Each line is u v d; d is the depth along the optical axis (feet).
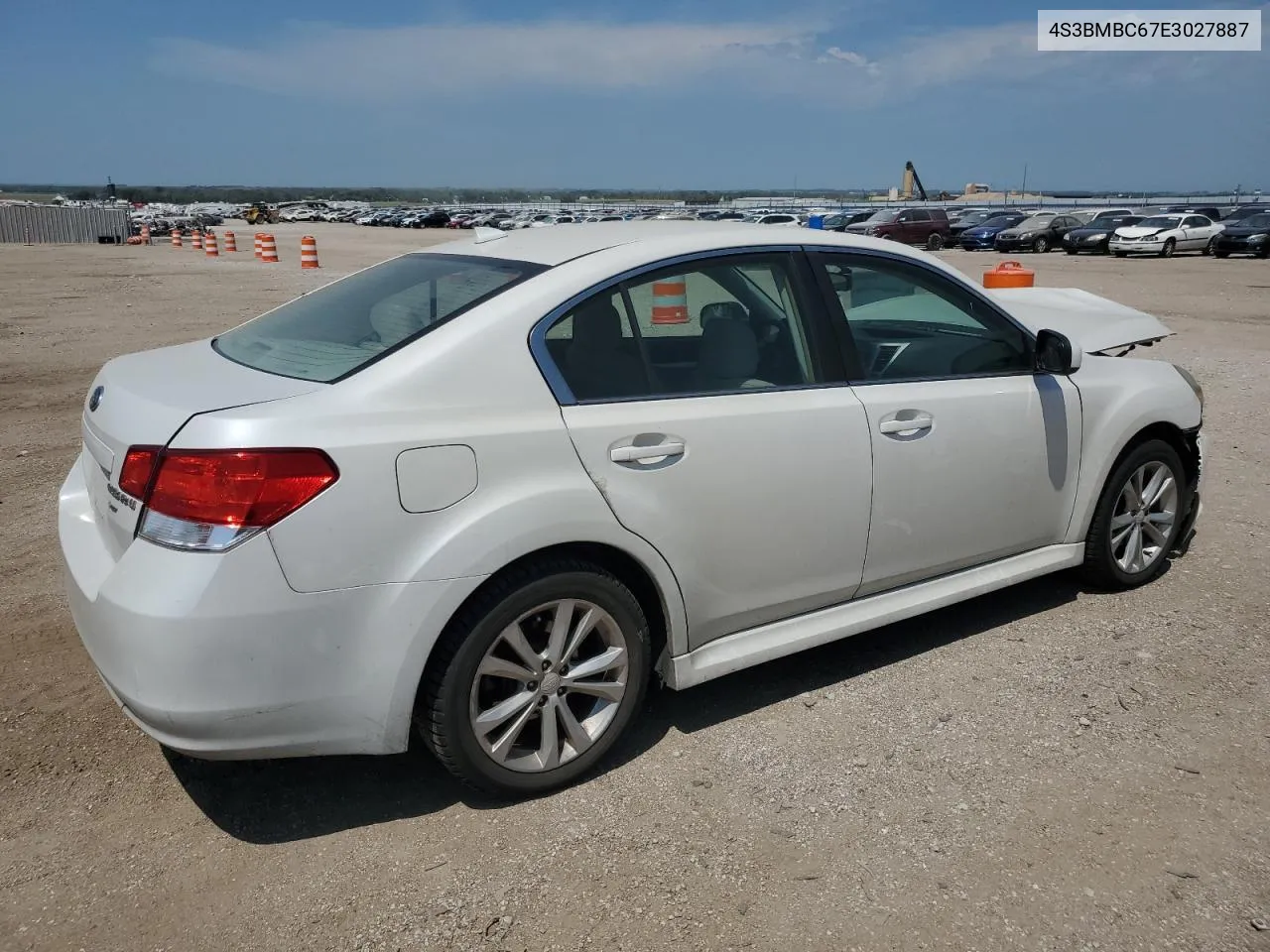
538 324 9.63
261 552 8.20
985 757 10.53
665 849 9.12
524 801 9.91
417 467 8.72
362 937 8.07
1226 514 18.37
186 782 10.21
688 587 10.43
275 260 99.71
